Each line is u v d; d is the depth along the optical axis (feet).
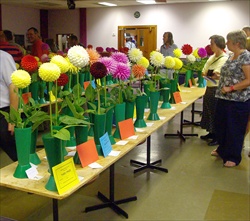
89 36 46.60
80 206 9.73
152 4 41.98
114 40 45.09
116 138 8.11
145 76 11.35
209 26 39.88
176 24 41.42
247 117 12.39
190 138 16.90
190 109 24.26
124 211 9.27
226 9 38.78
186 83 17.17
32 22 46.80
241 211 9.59
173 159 13.83
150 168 12.74
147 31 43.01
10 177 6.00
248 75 11.40
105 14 45.09
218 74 14.16
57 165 5.46
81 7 45.42
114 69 7.68
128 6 43.39
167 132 18.02
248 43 13.08
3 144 9.44
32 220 8.89
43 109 11.81
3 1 39.01
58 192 5.38
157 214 9.36
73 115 6.71
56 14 48.26
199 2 39.78
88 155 6.54
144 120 9.47
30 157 6.48
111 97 8.22
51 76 5.61
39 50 18.65
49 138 5.44
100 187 11.05
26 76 6.02
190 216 9.28
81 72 12.29
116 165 13.08
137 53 9.60
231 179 11.82
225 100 12.46
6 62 8.83
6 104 9.06
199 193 10.71
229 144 12.80
